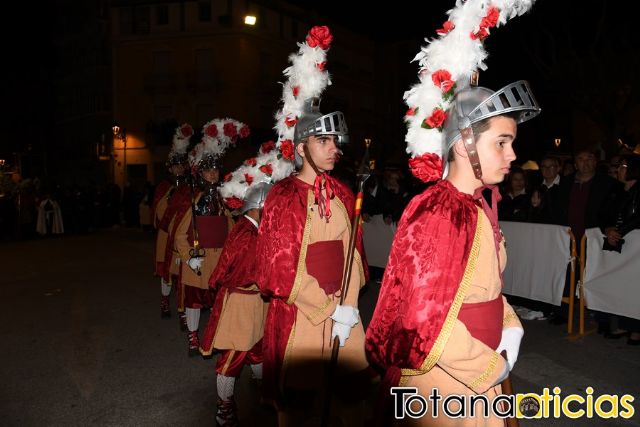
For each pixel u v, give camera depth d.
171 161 6.28
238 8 29.55
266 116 31.16
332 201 3.04
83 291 8.46
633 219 5.13
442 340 1.74
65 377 4.76
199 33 30.08
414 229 1.80
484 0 2.04
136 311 7.08
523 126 24.95
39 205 18.08
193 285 5.09
